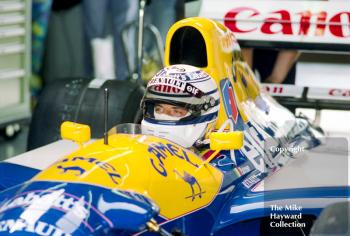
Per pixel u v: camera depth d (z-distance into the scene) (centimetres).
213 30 1572
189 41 1567
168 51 1599
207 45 1532
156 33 2531
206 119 1422
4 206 1117
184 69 1434
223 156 1443
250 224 1390
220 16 1942
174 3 2638
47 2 2736
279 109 1831
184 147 1394
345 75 2002
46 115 1836
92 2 2738
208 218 1317
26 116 2580
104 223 1071
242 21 1936
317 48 1927
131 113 1791
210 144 1346
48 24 2777
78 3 2752
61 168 1177
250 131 1580
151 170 1221
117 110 1784
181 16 2628
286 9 1916
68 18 2773
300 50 1936
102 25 2750
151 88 1408
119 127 1381
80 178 1142
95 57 2780
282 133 1706
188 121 1402
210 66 1531
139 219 1054
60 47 2795
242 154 1482
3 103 2505
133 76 2367
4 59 2480
